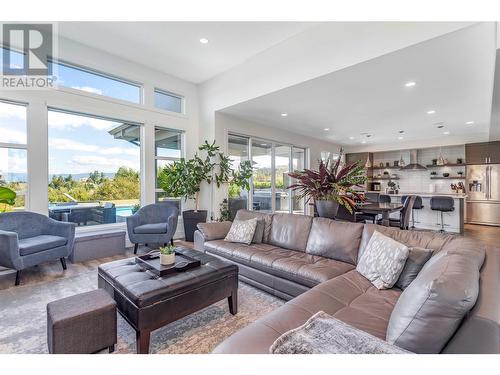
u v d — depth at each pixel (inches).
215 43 153.5
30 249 114.7
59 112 154.7
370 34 116.3
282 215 126.3
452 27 96.7
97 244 151.3
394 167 355.9
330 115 211.5
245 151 237.3
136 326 64.0
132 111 179.5
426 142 315.9
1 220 122.0
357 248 95.0
